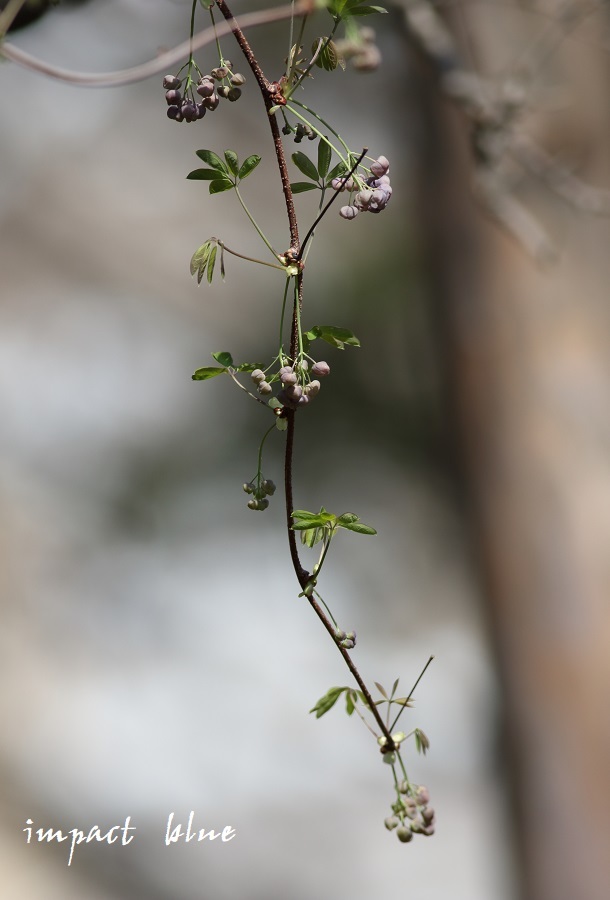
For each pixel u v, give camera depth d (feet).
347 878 22.50
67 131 26.66
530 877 11.15
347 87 18.65
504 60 9.85
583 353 10.81
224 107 23.91
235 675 24.80
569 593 10.79
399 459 19.04
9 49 4.91
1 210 26.04
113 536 23.41
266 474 19.69
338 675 24.20
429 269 11.71
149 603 24.34
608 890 10.72
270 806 23.26
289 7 4.80
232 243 22.03
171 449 21.93
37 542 23.77
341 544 22.63
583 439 10.75
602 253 10.76
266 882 21.85
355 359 18.17
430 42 7.66
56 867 19.29
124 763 23.07
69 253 25.67
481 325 11.02
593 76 10.10
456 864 22.66
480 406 11.10
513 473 10.92
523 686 11.07
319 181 4.68
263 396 4.67
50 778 21.75
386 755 4.88
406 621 23.54
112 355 23.82
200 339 21.61
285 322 18.12
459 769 23.56
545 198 10.19
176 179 25.99
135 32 12.84
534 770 11.01
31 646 23.32
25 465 23.62
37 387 23.86
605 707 10.74
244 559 23.67
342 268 18.21
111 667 24.20
